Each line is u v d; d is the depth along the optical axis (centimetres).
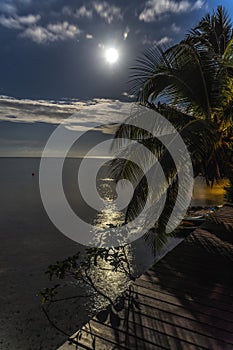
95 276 1232
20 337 845
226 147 669
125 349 261
